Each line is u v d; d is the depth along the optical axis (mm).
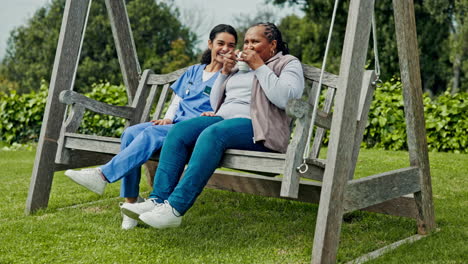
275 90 2553
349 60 2219
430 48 16438
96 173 2654
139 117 3701
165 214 2396
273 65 2770
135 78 3814
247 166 2416
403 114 6746
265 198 3809
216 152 2455
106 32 24016
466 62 16531
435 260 2322
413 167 2816
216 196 3887
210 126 2516
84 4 3457
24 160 6379
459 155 6008
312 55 17500
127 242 2631
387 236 2807
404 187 2717
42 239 2658
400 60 2818
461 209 3391
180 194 2414
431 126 6559
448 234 2785
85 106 3303
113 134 7766
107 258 2363
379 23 15367
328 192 2211
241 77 2844
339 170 2234
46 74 25703
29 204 3291
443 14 15695
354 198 2369
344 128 2232
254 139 2555
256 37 2854
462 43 15953
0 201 3740
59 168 3428
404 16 2752
